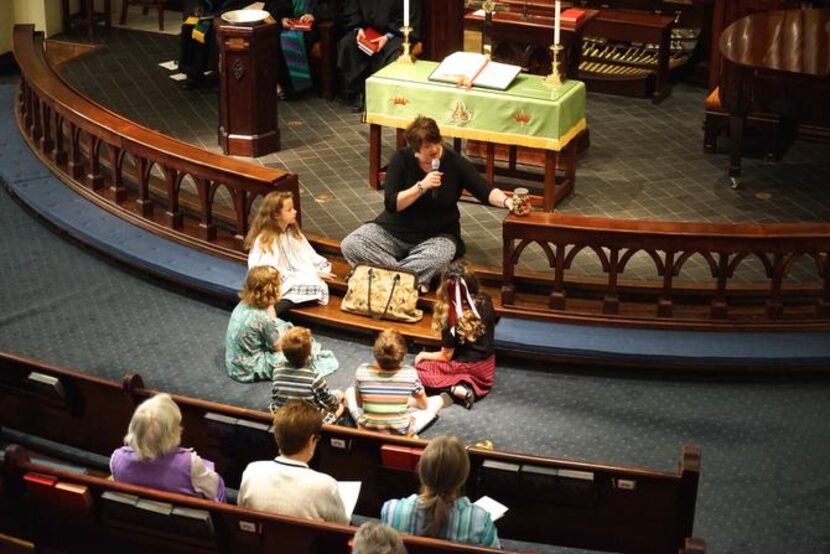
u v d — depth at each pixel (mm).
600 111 13484
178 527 6559
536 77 11180
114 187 11570
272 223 9812
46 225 11773
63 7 15719
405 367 8711
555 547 7645
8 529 7035
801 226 9383
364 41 13430
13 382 7957
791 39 11477
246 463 7617
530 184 11734
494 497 7152
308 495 6699
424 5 13836
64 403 7828
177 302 10477
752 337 9469
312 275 9961
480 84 10930
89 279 10828
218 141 12711
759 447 8594
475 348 9039
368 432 7344
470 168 9852
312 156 12414
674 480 6848
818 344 9352
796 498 8086
